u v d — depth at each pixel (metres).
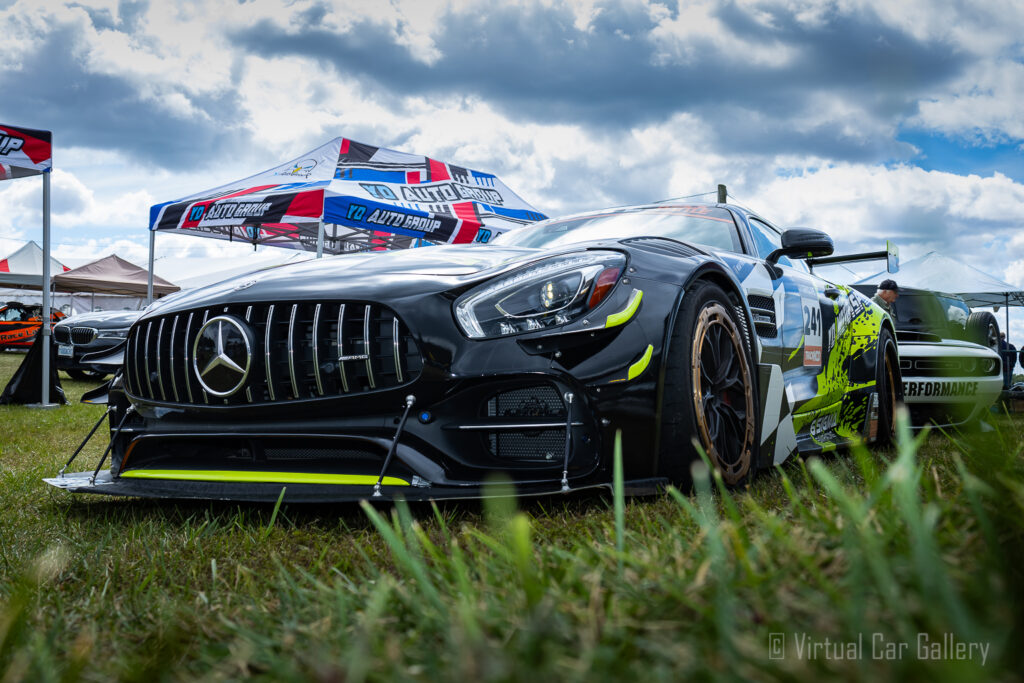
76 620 0.91
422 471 1.75
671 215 3.15
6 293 22.14
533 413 1.79
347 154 10.66
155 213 9.55
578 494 1.79
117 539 1.59
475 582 0.77
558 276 1.85
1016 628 0.37
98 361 7.93
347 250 12.12
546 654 0.46
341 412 1.85
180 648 0.72
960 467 0.68
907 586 0.48
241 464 1.99
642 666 0.45
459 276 1.93
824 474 0.57
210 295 2.06
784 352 2.63
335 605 0.75
